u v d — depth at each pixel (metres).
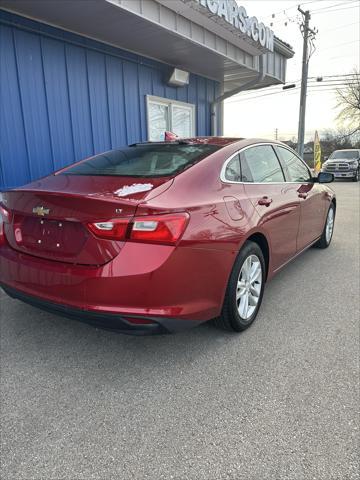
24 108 5.59
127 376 2.56
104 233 2.28
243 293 3.09
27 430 2.07
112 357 2.79
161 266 2.26
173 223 2.30
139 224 2.23
